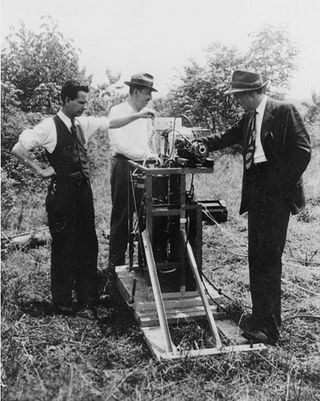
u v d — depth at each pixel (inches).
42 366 116.3
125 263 191.9
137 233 160.2
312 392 109.8
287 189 126.6
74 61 299.0
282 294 166.7
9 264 173.5
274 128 125.0
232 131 147.4
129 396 105.3
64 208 141.9
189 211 143.9
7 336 122.9
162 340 127.0
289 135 124.2
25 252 195.5
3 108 262.5
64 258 145.1
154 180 149.5
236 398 107.0
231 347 120.6
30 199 249.4
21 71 292.0
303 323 144.8
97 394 104.4
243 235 234.5
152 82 174.9
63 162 140.8
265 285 130.6
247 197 135.0
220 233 237.0
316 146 347.9
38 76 293.6
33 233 207.8
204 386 110.6
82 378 110.1
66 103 139.3
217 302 146.9
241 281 176.9
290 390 110.0
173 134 143.6
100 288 171.2
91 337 134.9
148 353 126.0
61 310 147.9
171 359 116.4
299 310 154.8
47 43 287.9
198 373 114.3
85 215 148.7
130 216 166.2
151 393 106.6
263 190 127.9
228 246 218.8
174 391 106.9
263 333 130.3
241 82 126.3
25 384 106.2
